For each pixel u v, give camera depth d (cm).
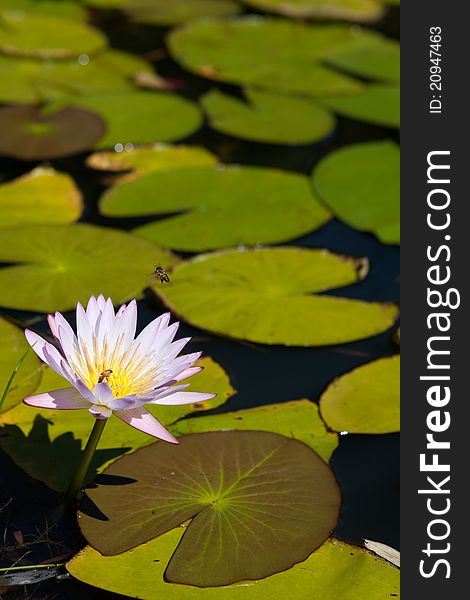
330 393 189
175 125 310
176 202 261
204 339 205
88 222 251
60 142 290
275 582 143
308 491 162
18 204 254
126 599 139
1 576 142
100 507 155
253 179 276
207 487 161
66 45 362
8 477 161
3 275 218
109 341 149
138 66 357
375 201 268
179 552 146
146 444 171
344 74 365
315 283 227
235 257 234
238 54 372
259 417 181
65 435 172
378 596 143
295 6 425
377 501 165
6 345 191
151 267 227
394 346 208
